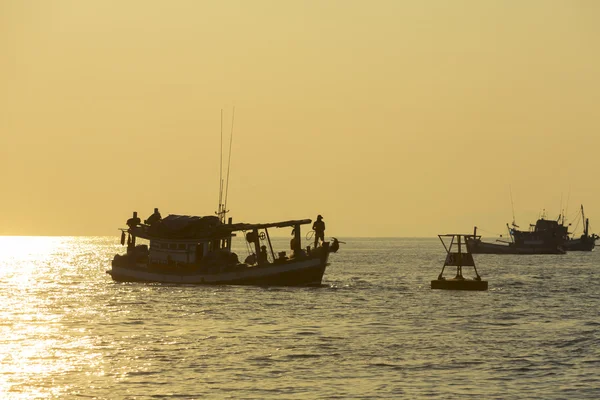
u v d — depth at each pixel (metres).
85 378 103.88
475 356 119.69
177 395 96.31
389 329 146.00
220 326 148.00
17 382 101.62
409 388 100.31
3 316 161.88
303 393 97.69
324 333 140.62
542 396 97.06
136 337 134.75
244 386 100.69
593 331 145.12
